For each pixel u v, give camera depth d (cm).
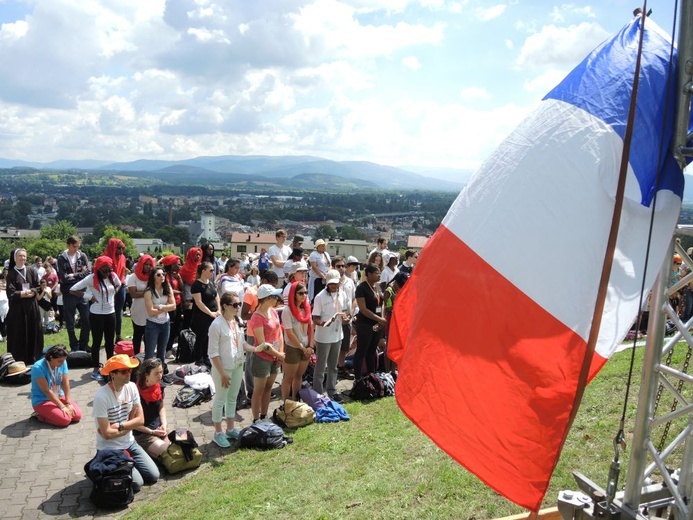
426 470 597
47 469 652
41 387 764
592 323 297
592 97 339
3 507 571
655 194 310
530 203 335
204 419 808
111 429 609
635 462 358
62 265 1045
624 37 357
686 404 338
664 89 332
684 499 367
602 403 721
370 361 948
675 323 338
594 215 323
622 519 357
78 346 1069
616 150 325
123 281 1123
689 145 327
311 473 625
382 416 785
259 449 705
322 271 1205
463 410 338
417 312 367
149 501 594
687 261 332
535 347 323
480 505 526
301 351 798
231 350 709
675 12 321
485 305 336
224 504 568
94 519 556
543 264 326
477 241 345
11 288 976
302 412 773
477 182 360
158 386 695
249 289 930
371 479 595
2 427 761
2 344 1266
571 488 550
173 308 943
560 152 334
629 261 323
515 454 323
